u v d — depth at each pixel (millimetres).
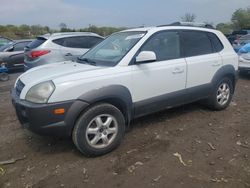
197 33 5609
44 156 4277
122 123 4355
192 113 5941
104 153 4230
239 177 3598
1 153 4426
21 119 4164
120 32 5469
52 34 9867
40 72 4438
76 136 4000
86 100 3971
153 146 4484
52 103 3807
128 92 4449
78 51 9758
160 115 5812
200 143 4570
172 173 3713
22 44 13406
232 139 4715
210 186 3422
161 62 4883
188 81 5270
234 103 6754
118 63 4469
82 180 3635
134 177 3656
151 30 4953
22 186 3562
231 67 6031
